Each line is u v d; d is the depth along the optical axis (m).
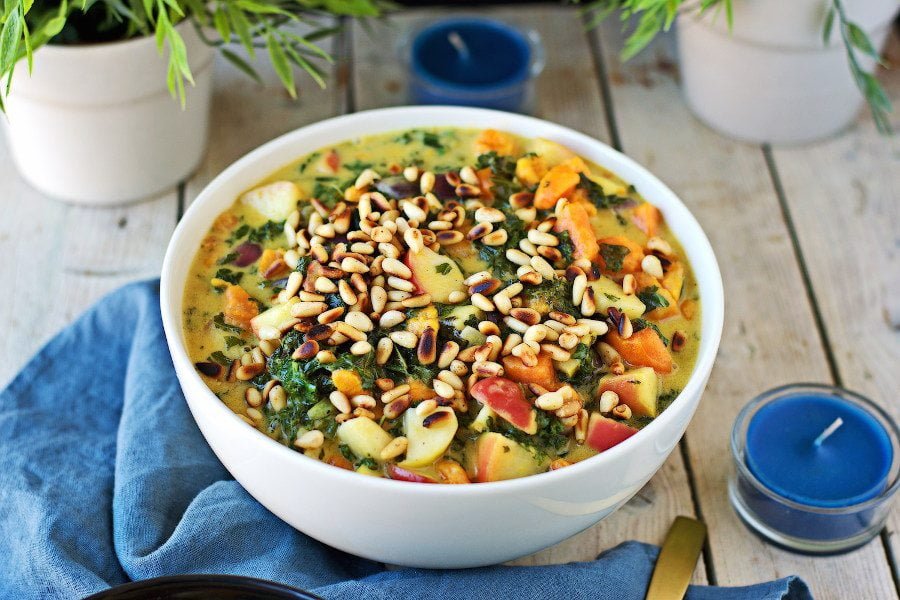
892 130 0.96
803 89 0.92
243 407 0.71
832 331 0.86
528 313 0.72
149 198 0.92
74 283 0.88
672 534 0.77
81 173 0.89
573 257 0.75
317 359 0.71
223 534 0.74
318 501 0.69
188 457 0.78
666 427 0.69
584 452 0.70
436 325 0.72
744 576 0.77
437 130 0.82
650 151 0.95
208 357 0.73
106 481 0.77
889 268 0.89
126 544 0.74
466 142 0.81
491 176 0.79
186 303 0.75
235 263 0.76
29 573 0.73
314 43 1.01
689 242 0.77
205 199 0.77
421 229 0.75
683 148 0.95
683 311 0.75
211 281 0.75
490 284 0.73
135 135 0.88
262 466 0.69
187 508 0.75
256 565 0.74
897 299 0.88
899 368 0.85
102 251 0.89
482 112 0.81
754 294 0.88
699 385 0.71
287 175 0.80
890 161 0.95
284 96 0.98
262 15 0.88
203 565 0.74
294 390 0.71
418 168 0.79
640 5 0.84
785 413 0.79
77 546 0.74
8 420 0.79
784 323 0.87
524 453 0.70
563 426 0.70
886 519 0.78
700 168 0.94
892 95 0.98
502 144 0.80
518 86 0.95
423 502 0.67
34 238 0.90
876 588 0.76
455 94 0.95
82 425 0.81
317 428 0.70
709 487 0.80
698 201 0.93
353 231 0.75
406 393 0.71
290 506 0.71
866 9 0.88
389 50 1.01
